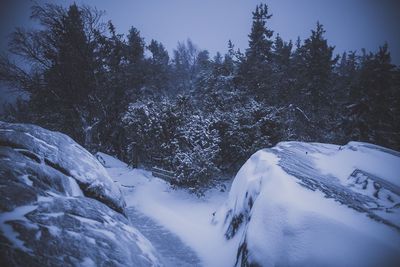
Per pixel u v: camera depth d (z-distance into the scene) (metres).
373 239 3.70
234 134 14.33
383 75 20.19
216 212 9.08
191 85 34.75
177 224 8.88
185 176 11.85
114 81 23.86
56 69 20.89
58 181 3.58
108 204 4.38
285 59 30.31
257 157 7.87
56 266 2.15
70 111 22.06
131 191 12.48
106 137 24.31
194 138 13.66
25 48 20.88
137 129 15.93
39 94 21.00
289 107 21.48
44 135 4.44
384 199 5.50
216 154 13.13
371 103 20.42
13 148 3.68
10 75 20.34
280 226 4.34
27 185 2.98
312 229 4.00
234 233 6.78
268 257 4.05
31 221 2.46
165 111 15.00
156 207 10.48
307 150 9.48
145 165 18.00
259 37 26.03
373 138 20.30
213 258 6.53
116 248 2.90
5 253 1.96
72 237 2.59
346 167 7.69
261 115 15.40
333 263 3.48
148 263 3.17
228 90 21.56
